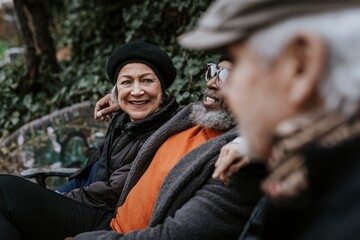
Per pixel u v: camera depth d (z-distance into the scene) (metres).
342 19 0.67
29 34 4.08
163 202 1.51
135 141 2.06
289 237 0.72
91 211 2.00
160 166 1.73
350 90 0.67
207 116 1.70
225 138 1.49
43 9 4.16
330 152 0.67
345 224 0.63
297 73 0.70
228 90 0.80
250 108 0.75
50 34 4.20
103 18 4.16
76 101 3.81
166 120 2.06
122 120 2.17
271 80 0.72
